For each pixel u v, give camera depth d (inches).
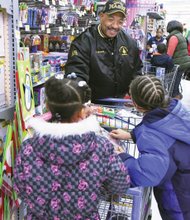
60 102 44.9
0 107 59.8
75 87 45.7
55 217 47.5
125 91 92.4
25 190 48.4
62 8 140.9
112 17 78.9
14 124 59.4
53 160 44.9
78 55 82.6
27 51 69.5
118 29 81.5
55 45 140.9
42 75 95.2
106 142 48.6
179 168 56.1
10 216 64.4
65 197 46.4
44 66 97.9
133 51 88.5
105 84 86.5
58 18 132.5
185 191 57.8
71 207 46.8
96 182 46.4
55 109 45.8
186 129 54.6
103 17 80.7
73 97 45.1
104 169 46.9
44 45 126.3
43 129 44.6
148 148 54.0
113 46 85.0
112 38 84.7
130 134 59.5
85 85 47.6
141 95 54.4
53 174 45.5
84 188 46.1
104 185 51.1
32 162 46.2
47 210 47.6
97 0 183.3
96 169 46.1
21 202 67.7
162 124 54.1
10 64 60.7
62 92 44.7
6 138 57.4
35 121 46.6
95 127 46.6
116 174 48.1
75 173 45.7
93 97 89.0
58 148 43.9
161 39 285.1
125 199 62.3
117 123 64.6
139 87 54.6
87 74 83.4
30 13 98.3
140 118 65.8
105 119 64.9
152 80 55.0
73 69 81.9
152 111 54.9
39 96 90.8
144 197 68.7
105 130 63.1
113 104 83.4
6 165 57.2
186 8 587.5
